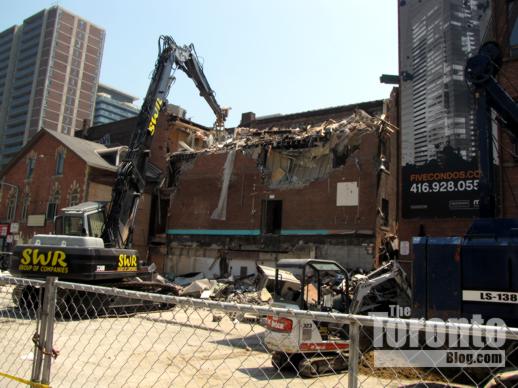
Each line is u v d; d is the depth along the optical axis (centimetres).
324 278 1148
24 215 3831
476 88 900
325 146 2481
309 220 2456
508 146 1438
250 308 336
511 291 735
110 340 1063
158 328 1277
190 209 2994
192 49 2161
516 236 761
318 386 773
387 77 2128
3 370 666
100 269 1468
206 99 2333
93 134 5034
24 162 3947
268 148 2689
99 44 15362
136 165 1780
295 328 862
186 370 851
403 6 2016
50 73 14088
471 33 1803
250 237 2670
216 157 2944
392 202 2458
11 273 1467
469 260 776
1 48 15325
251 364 935
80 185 3412
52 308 417
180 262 2964
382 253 2236
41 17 14438
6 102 14812
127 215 1742
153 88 1881
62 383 684
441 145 1783
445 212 1722
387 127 2369
